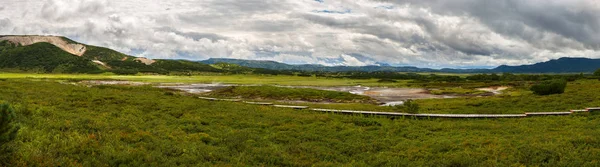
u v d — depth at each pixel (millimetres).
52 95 34906
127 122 23875
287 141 21531
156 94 48500
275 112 35344
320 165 15953
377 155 18062
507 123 30078
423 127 27984
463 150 18828
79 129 20156
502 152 17719
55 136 17469
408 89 131375
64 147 15719
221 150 17922
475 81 191375
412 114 34906
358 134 23891
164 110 31406
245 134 22297
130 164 14344
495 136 23109
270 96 86625
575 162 15336
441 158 17297
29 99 30641
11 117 12633
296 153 18328
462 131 25594
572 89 67312
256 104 45188
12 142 14539
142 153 15789
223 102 43688
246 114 32156
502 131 25359
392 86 152125
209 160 16031
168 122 25516
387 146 20547
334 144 20828
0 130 12328
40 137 17109
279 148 19109
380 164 16438
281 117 31281
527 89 112812
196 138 20250
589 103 42719
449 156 17500
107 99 34844
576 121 29984
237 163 15586
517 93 92312
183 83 143375
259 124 26562
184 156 16094
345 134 24047
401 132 25375
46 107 26688
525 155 16875
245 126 25984
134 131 20906
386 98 91562
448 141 21344
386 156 17859
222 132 22984
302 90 94938
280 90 94125
